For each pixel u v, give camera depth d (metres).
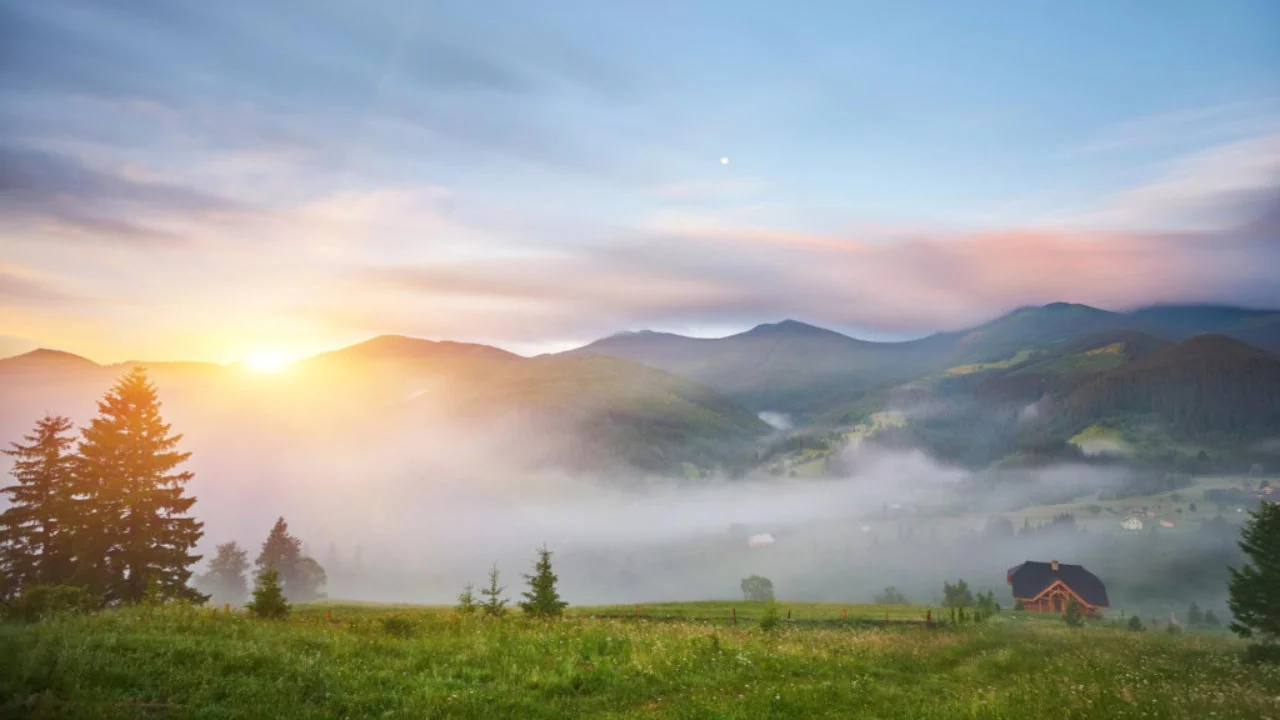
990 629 38.44
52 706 12.51
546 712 14.51
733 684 17.70
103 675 14.38
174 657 16.25
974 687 19.05
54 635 16.56
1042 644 29.17
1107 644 30.61
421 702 14.52
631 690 16.56
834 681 18.39
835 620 57.25
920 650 25.67
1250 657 29.03
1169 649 30.56
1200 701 16.47
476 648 19.69
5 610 24.88
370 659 18.39
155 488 51.94
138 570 49.25
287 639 20.08
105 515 49.66
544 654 19.64
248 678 15.23
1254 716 15.12
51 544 49.78
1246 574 35.09
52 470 52.88
